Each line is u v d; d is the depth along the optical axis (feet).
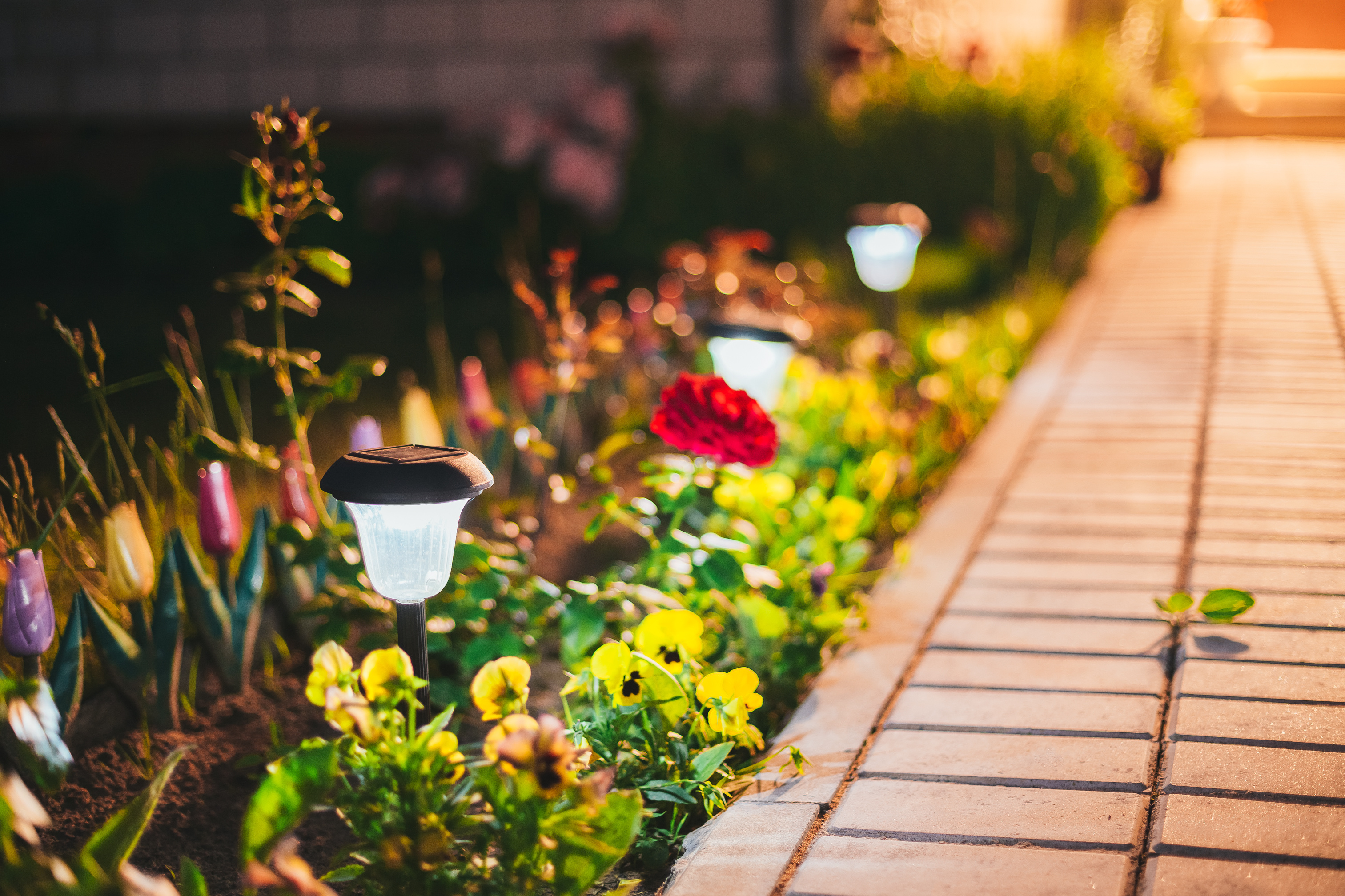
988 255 23.99
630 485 14.11
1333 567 9.88
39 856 4.36
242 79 31.53
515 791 5.28
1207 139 44.55
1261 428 13.84
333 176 28.09
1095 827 6.42
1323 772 6.76
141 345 21.54
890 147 25.44
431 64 30.17
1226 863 5.93
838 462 12.25
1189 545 10.65
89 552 9.37
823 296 19.40
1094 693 8.05
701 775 6.90
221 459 8.79
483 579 9.00
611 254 26.78
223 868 6.99
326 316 24.11
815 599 9.14
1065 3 51.34
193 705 8.77
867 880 6.06
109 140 32.81
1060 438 14.29
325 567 9.68
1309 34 56.13
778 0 27.84
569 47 29.25
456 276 27.68
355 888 6.81
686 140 26.68
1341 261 22.33
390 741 5.60
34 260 30.68
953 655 8.87
